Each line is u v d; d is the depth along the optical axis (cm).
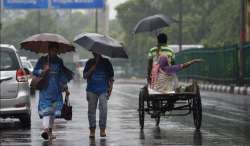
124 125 2994
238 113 3762
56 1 10188
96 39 2381
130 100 5162
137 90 7300
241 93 6009
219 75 6838
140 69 14350
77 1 10188
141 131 2727
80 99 5219
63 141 2388
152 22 2967
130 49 15112
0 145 2288
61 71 2403
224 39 12019
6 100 2847
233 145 2247
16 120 3334
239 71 6169
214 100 5119
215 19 12900
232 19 11844
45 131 2367
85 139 2444
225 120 3275
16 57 2906
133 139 2430
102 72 2459
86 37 2403
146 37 14750
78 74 12044
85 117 3456
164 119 3306
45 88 2375
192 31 14388
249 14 8150
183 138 2459
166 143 2300
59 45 2472
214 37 12369
